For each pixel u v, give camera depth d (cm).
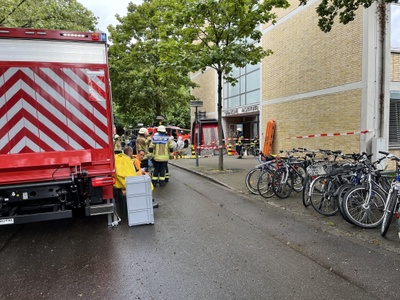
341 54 1074
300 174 779
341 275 360
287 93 1392
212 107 2320
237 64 1034
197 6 953
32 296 327
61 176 481
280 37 1428
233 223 561
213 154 1959
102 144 504
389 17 971
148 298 318
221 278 357
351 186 542
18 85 468
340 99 1084
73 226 562
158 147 929
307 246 447
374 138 954
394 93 1017
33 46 469
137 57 2106
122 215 633
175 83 2142
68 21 1230
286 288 333
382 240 461
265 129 1595
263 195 766
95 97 496
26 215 472
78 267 393
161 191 859
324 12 787
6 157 461
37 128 479
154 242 473
